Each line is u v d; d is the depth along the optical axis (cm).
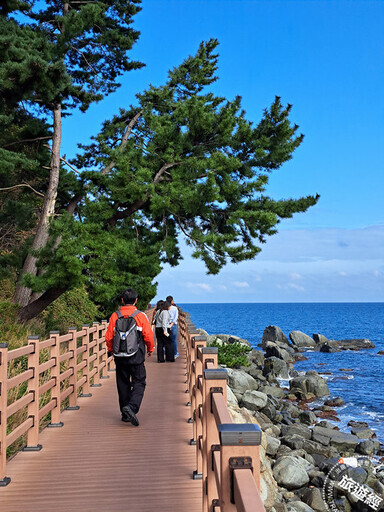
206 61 2692
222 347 3000
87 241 1884
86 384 1073
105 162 2230
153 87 2556
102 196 2131
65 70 1794
